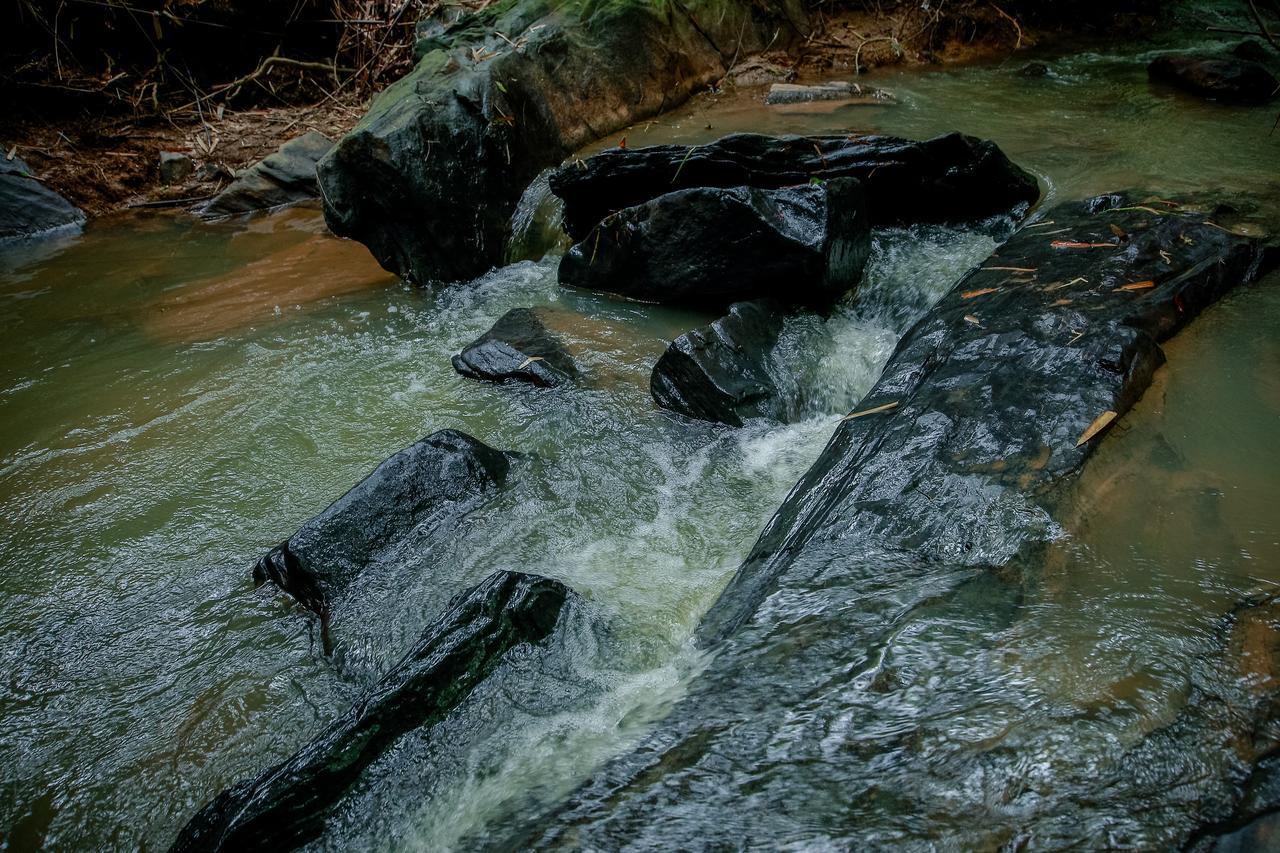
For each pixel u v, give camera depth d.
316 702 3.40
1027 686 2.53
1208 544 3.08
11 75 9.49
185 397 5.59
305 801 2.75
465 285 6.99
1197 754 2.27
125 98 10.14
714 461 4.57
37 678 3.62
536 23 8.30
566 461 4.66
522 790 2.69
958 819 2.17
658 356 5.54
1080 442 3.55
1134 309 4.30
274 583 4.03
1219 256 4.77
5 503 4.68
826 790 2.32
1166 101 8.12
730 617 3.27
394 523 4.12
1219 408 3.79
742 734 2.57
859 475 3.65
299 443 5.05
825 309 5.73
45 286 7.48
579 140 7.96
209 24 10.49
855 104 8.59
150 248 8.27
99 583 4.11
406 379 5.64
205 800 3.05
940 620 2.83
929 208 6.20
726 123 8.29
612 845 2.28
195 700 3.46
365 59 11.26
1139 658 2.60
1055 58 10.09
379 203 6.82
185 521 4.48
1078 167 6.60
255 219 8.94
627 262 6.16
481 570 3.93
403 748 2.95
